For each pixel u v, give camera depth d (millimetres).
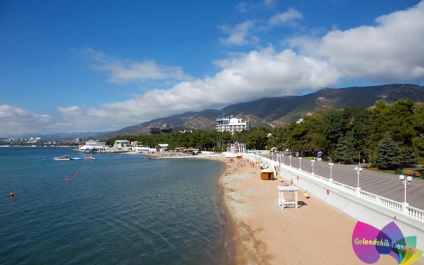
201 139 198500
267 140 187625
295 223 33812
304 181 52594
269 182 65562
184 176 83438
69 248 29453
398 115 68438
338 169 67312
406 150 62125
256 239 30359
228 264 25594
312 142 100312
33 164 130625
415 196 36031
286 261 24812
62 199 51406
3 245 30219
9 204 47750
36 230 34781
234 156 150125
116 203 48156
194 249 29172
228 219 38344
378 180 49500
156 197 52906
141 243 30781
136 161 148000
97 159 164625
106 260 26875
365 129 82125
